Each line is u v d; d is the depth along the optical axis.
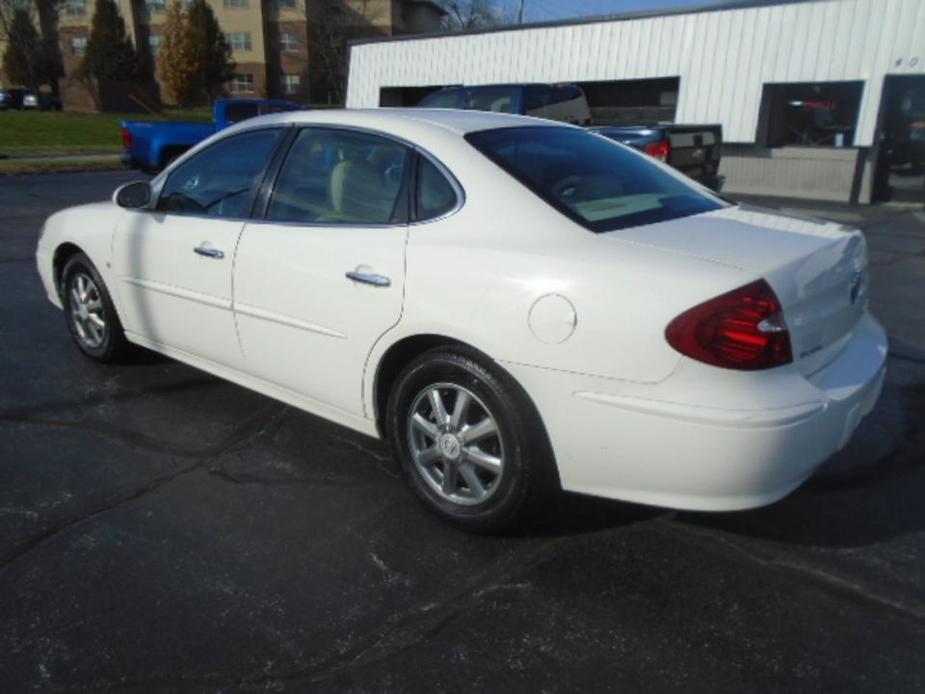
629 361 2.38
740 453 2.32
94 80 46.41
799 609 2.48
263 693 2.12
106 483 3.23
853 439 3.74
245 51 53.09
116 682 2.15
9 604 2.46
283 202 3.37
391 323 2.87
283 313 3.28
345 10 53.72
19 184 14.45
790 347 2.41
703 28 14.01
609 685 2.16
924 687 2.15
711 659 2.26
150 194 3.98
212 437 3.69
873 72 12.35
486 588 2.58
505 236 2.68
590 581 2.62
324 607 2.47
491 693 2.13
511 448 2.67
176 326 3.89
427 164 2.96
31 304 5.96
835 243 2.75
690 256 2.47
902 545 2.85
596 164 3.19
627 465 2.48
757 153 14.11
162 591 2.54
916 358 5.00
